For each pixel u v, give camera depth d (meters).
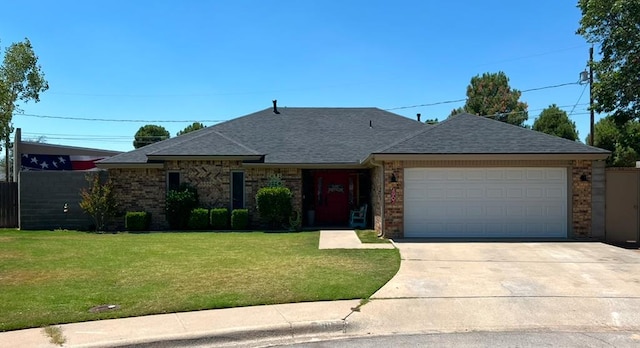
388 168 14.20
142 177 17.70
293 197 17.67
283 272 9.30
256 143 19.33
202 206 17.59
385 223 14.20
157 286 8.21
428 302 7.42
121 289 8.02
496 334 6.18
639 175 13.84
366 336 6.18
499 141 14.35
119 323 6.34
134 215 16.94
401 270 9.59
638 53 14.38
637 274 9.24
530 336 6.10
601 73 15.41
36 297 7.52
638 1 13.64
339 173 19.28
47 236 15.24
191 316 6.65
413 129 20.89
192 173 17.64
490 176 14.24
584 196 14.06
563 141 14.42
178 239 14.29
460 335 6.16
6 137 26.05
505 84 49.59
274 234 15.60
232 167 17.67
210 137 18.59
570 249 12.11
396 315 6.87
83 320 6.44
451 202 14.23
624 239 13.89
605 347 5.68
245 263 10.23
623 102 15.08
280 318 6.57
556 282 8.62
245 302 7.26
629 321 6.65
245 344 5.95
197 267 9.81
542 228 14.21
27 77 26.09
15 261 10.52
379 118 22.17
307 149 18.75
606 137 31.53
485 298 7.63
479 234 14.23
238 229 17.08
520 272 9.43
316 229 17.19
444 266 9.98
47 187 17.73
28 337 5.83
